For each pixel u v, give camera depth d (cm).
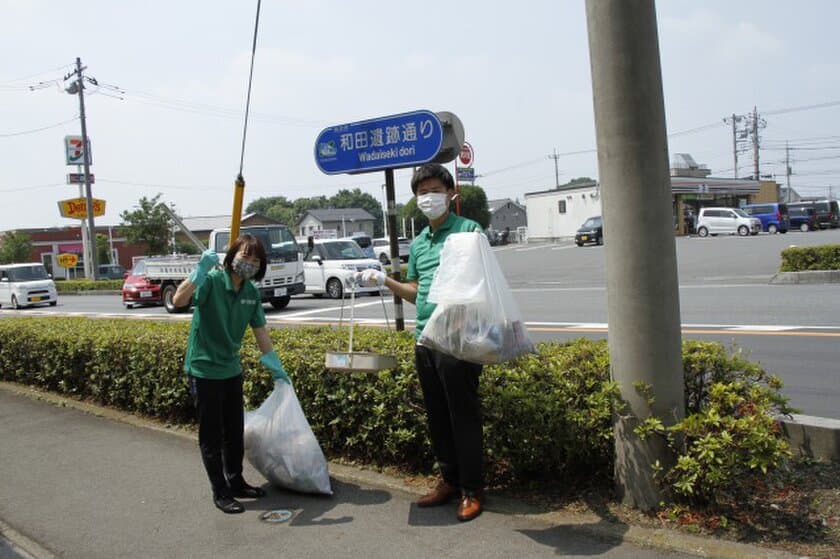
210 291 441
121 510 458
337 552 377
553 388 422
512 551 361
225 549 392
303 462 457
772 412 430
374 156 623
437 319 377
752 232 4219
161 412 672
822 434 439
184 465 540
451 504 429
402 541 384
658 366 379
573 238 5600
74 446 606
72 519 449
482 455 407
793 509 376
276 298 1952
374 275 436
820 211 4728
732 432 356
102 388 741
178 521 434
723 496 384
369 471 493
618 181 376
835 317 1101
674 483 373
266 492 474
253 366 566
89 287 3838
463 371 395
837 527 354
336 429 515
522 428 416
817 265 1705
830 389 673
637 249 375
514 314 383
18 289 2864
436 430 425
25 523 448
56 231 6100
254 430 469
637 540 358
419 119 590
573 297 1658
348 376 497
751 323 1084
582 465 436
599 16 369
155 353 659
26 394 825
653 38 366
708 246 3300
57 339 791
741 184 5609
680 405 385
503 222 9944
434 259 411
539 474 445
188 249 4781
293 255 1941
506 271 2798
